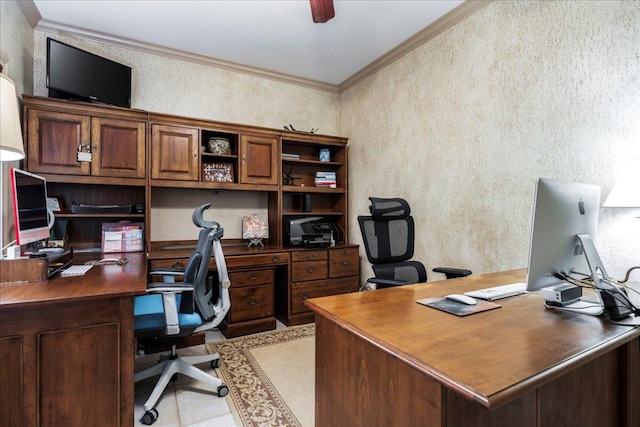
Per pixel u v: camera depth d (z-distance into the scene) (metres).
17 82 2.42
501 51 2.28
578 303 1.26
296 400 1.94
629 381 1.16
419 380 0.80
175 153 2.95
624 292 1.20
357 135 3.85
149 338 1.97
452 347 0.87
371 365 0.97
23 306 1.24
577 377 1.03
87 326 1.40
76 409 1.39
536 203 1.09
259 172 3.35
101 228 2.88
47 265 1.64
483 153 2.40
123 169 2.73
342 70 3.69
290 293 3.23
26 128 2.42
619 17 1.70
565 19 1.93
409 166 3.08
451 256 2.65
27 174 1.76
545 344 0.89
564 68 1.93
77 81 2.63
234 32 2.91
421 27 2.81
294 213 3.65
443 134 2.73
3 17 2.16
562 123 1.94
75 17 2.67
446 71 2.70
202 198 3.43
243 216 3.64
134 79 3.12
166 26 2.81
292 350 2.64
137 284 1.55
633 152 1.65
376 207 2.26
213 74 3.47
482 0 2.38
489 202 2.36
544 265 1.14
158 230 3.22
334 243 3.73
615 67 1.72
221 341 2.84
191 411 1.83
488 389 0.66
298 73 3.77
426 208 2.89
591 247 1.24
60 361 1.36
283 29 2.86
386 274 2.13
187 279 1.92
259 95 3.72
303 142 3.74
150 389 2.08
